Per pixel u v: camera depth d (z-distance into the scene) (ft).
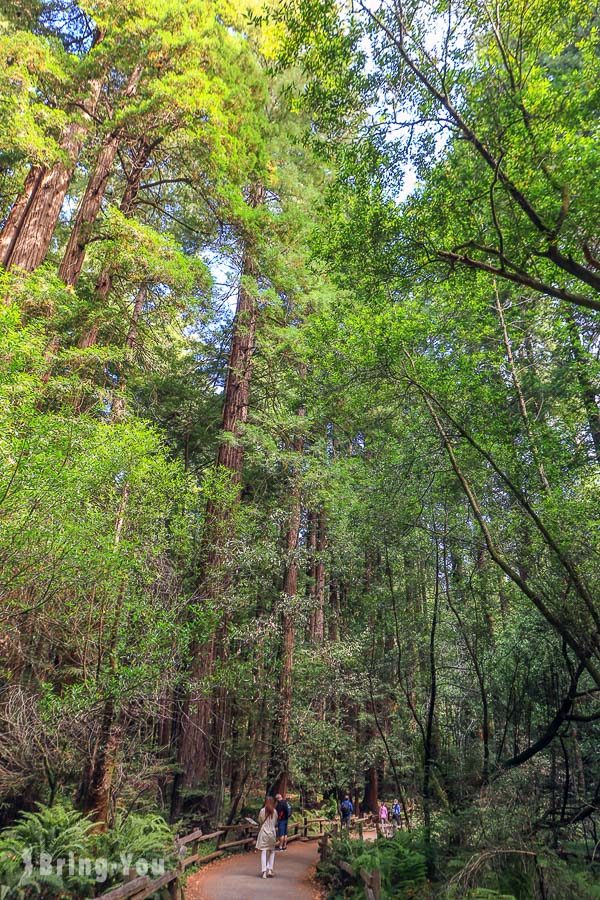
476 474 36.60
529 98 23.20
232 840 46.50
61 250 65.21
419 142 26.45
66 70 42.04
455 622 42.52
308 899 29.45
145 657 30.04
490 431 33.76
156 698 31.17
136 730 33.60
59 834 23.49
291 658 54.08
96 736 28.09
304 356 47.91
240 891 30.32
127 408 43.16
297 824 58.23
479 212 27.12
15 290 34.42
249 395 61.98
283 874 36.45
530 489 33.32
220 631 47.65
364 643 55.26
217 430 70.79
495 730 38.19
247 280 51.83
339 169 29.19
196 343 62.69
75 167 46.60
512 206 25.72
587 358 35.50
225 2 51.60
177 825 37.11
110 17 41.93
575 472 32.58
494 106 24.35
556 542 29.73
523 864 23.91
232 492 46.96
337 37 25.64
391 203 27.53
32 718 25.43
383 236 28.17
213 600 40.42
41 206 44.27
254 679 48.47
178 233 64.90
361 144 26.94
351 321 35.24
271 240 51.96
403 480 38.58
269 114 57.16
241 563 46.52
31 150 38.27
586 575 29.76
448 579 39.99
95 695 26.53
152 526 34.88
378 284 30.91
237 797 51.42
